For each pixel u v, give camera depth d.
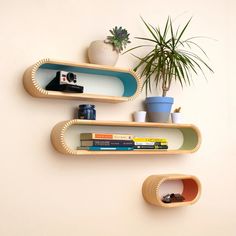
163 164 2.44
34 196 1.98
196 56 2.63
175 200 2.34
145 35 2.43
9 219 1.91
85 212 2.12
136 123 2.14
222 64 2.77
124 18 2.36
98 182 2.18
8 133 1.94
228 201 2.71
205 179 2.61
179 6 2.60
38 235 1.98
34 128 2.01
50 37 2.09
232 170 2.75
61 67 2.04
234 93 2.81
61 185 2.06
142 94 2.39
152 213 2.36
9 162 1.93
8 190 1.92
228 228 2.69
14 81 1.97
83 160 2.14
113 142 2.07
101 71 2.14
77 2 2.19
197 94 2.63
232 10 2.85
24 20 2.02
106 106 2.25
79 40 2.18
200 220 2.56
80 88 1.98
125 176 2.28
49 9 2.10
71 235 2.07
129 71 2.15
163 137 2.46
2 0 1.97
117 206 2.23
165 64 2.32
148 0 2.46
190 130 2.46
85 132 2.16
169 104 2.28
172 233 2.43
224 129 2.73
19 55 2.00
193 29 2.65
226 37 2.81
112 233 2.20
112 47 2.11
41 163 2.02
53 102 2.08
